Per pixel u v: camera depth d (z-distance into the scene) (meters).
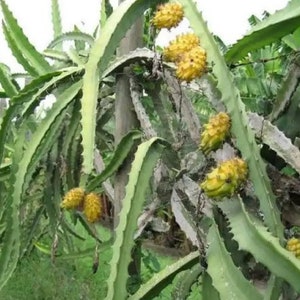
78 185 1.65
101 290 2.17
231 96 0.90
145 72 1.35
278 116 1.09
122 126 1.42
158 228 1.32
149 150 1.09
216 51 0.92
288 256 0.76
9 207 1.35
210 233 0.93
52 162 1.64
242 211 0.87
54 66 1.71
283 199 1.02
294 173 1.22
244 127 0.89
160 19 0.98
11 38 1.64
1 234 1.79
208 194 0.87
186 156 1.12
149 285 1.05
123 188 1.41
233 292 0.87
